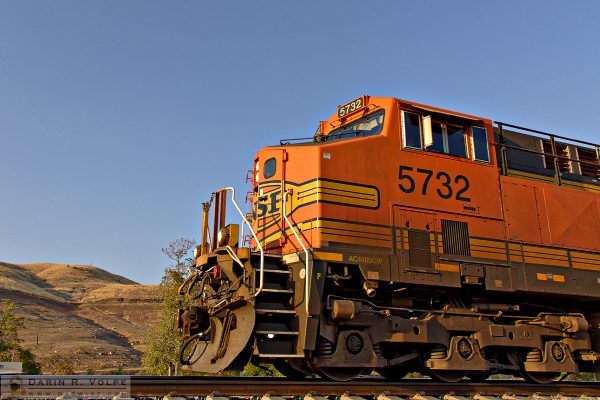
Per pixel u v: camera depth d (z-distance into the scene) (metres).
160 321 29.20
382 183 9.29
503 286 9.91
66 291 130.38
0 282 108.31
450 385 8.72
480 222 10.05
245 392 7.21
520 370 10.30
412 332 8.91
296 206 9.09
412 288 9.39
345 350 8.24
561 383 11.02
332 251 8.49
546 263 10.61
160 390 6.82
